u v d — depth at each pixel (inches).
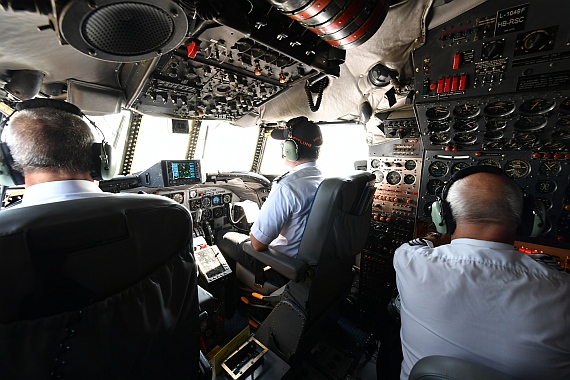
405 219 92.3
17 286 18.1
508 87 56.9
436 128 73.9
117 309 23.0
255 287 86.1
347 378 67.7
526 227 38.1
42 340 19.3
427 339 30.3
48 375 19.8
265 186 114.8
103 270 22.1
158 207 26.0
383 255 96.7
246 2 33.9
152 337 25.9
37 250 18.5
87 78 56.3
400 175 93.0
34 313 19.3
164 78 57.3
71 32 27.5
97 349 21.9
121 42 30.3
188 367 33.2
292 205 58.3
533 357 25.0
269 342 62.8
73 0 23.3
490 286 27.8
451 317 28.6
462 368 22.7
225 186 109.9
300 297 56.0
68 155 26.3
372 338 85.0
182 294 29.8
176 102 73.7
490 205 31.7
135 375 25.8
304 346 62.6
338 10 30.5
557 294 25.8
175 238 28.2
